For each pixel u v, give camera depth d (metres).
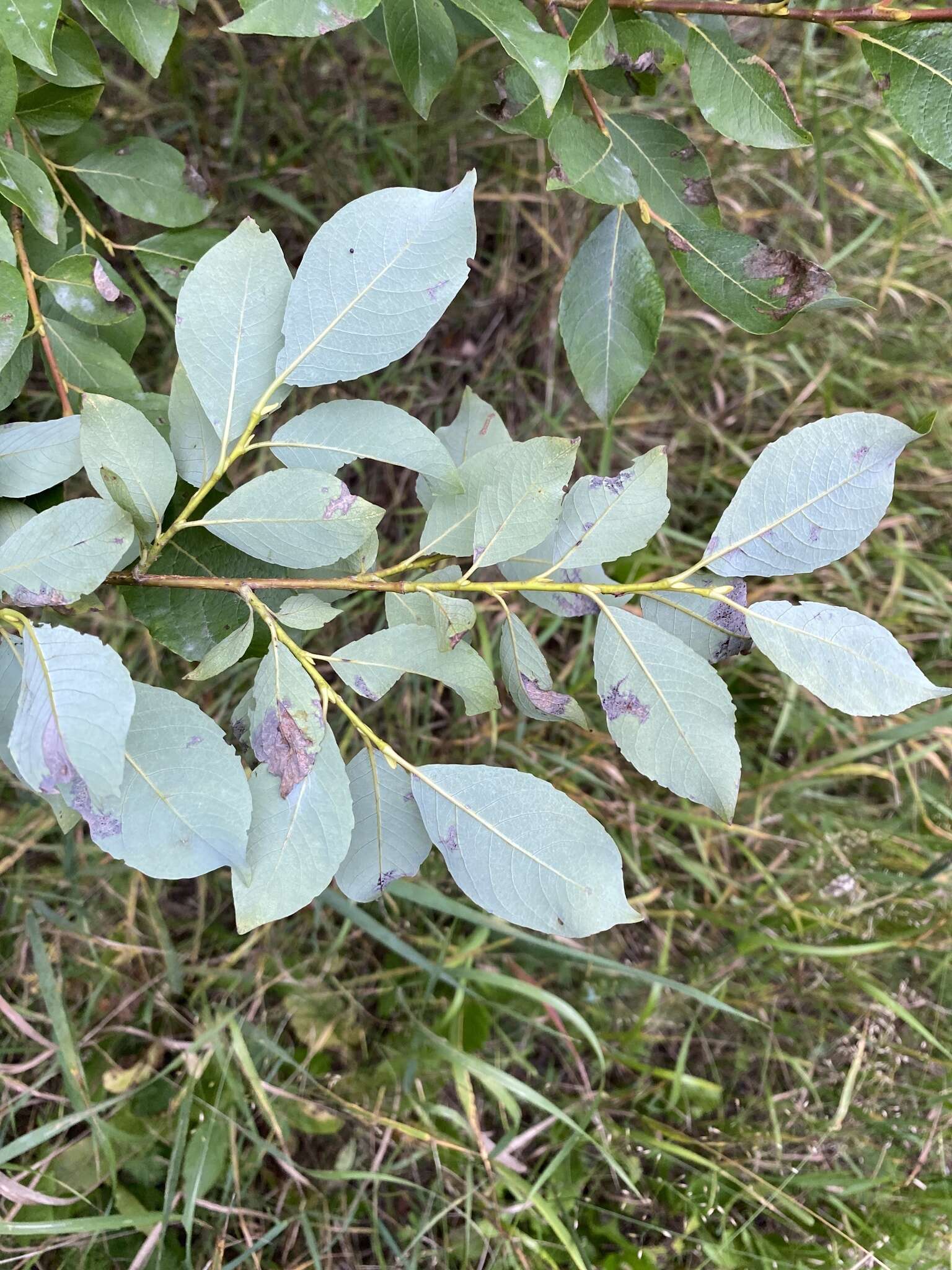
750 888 0.71
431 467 0.29
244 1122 0.60
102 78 0.35
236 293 0.28
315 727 0.29
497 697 0.30
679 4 0.33
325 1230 0.59
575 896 0.29
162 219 0.39
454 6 0.38
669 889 0.71
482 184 0.72
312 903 0.62
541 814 0.29
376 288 0.28
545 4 0.34
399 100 0.70
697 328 0.76
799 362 0.76
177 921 0.66
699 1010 0.68
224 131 0.70
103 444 0.29
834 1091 0.67
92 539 0.28
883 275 0.77
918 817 0.73
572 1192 0.62
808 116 0.74
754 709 0.75
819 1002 0.69
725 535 0.30
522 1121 0.65
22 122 0.35
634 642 0.30
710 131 0.74
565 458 0.29
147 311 0.67
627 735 0.30
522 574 0.33
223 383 0.29
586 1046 0.67
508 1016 0.67
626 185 0.34
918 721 0.66
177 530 0.29
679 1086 0.64
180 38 0.50
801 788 0.72
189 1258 0.52
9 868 0.63
